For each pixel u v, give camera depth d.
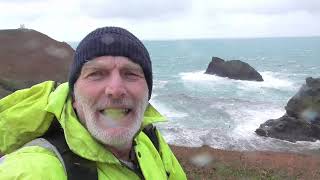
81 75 0.48
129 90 0.47
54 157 0.42
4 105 0.48
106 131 0.45
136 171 0.50
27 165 0.40
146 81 0.51
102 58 0.47
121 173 0.47
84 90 0.47
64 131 0.43
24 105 0.47
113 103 0.46
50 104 0.45
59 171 0.41
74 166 0.43
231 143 6.40
